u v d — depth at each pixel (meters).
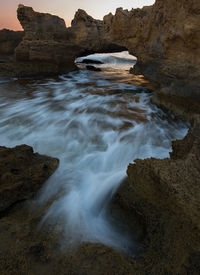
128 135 4.54
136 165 2.07
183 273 1.46
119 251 1.74
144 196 1.95
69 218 2.12
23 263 1.54
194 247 1.51
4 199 2.15
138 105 6.83
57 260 1.59
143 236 1.89
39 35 12.45
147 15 7.33
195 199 1.49
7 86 9.33
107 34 11.11
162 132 4.80
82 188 2.67
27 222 2.00
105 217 2.22
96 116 5.68
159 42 6.39
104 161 3.47
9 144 3.88
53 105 6.66
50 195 2.47
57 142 4.06
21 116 5.48
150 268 1.55
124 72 17.36
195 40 4.36
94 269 1.52
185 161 1.92
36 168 2.68
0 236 1.78
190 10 4.25
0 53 16.53
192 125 2.50
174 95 5.32
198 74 4.49
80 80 12.03
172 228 1.69
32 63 11.81
